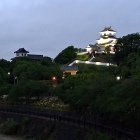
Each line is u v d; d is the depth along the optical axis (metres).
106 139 34.19
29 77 98.06
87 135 39.06
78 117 47.91
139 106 32.19
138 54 86.56
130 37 118.94
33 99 78.75
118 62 120.81
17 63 128.50
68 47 172.50
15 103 79.69
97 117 42.94
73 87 62.12
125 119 35.62
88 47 177.25
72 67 125.44
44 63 133.25
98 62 135.88
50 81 94.75
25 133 58.66
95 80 44.91
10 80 112.25
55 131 50.06
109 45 157.75
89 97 44.09
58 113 57.16
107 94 39.00
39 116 59.44
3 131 61.44
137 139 28.78
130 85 33.53
